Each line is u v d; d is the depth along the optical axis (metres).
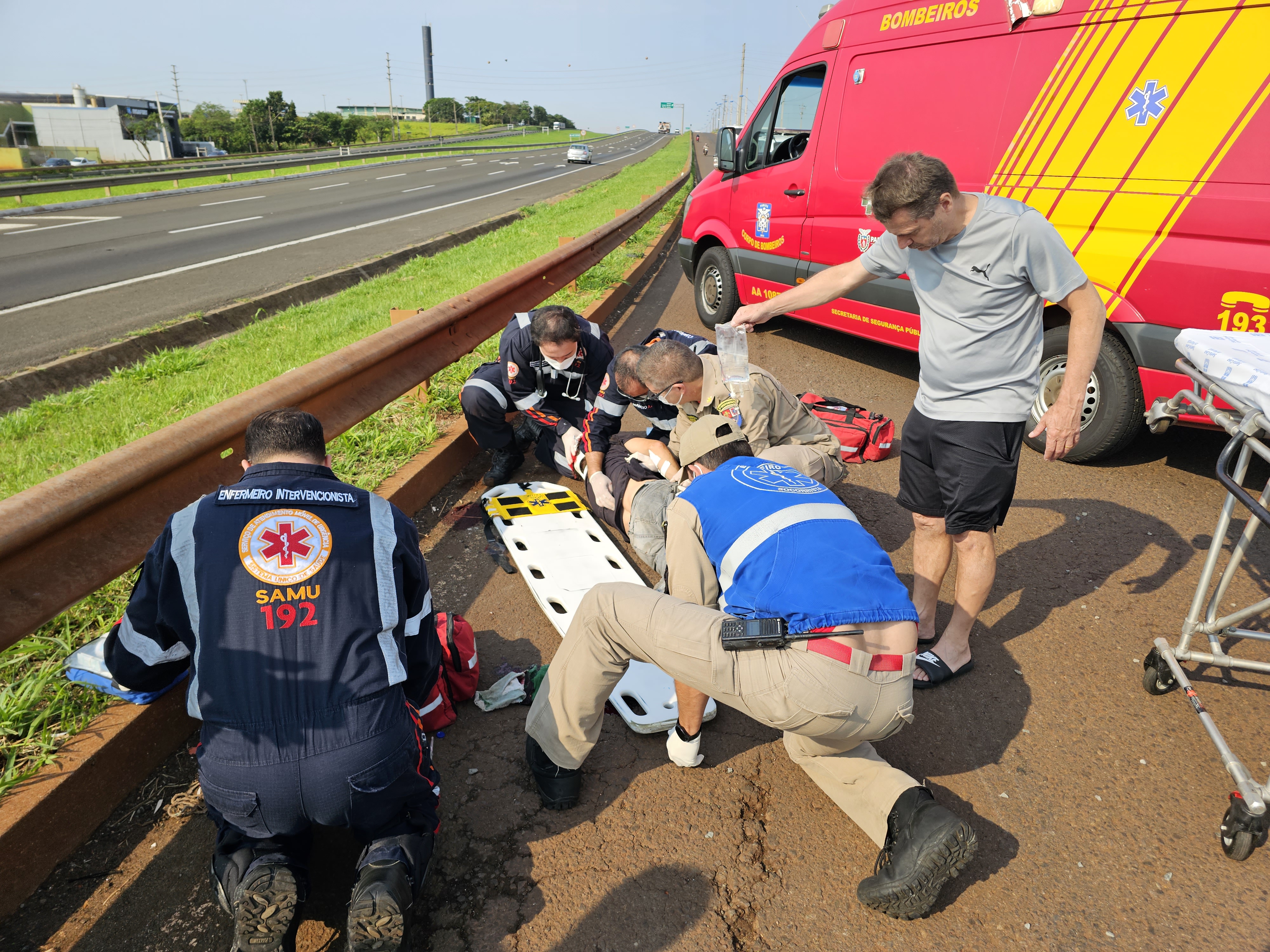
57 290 9.45
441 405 4.61
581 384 3.94
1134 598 3.10
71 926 1.75
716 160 6.66
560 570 3.17
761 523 1.88
